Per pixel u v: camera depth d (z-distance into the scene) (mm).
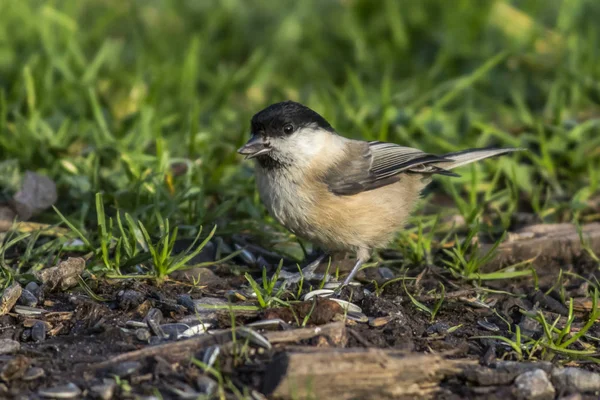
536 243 9023
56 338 6773
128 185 9477
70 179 9500
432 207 10359
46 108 11680
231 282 8133
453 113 12414
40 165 10242
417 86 13469
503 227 9555
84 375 6164
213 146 10977
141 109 11133
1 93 10781
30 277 7594
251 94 13789
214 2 16344
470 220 9367
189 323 6984
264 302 7148
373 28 15516
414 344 6879
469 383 6332
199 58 14234
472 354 6855
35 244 8578
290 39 15383
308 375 5930
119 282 7684
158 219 8398
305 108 8328
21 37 13852
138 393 5957
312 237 8430
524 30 15109
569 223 9812
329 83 13406
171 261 7777
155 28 15539
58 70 12703
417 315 7523
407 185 8789
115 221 8781
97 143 10469
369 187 8328
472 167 9844
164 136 11609
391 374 6094
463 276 8281
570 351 6840
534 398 6188
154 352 6375
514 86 13688
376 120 11805
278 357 6090
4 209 9227
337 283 8156
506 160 10688
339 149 8414
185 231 8852
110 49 13891
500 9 15273
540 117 12492
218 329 6895
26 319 7020
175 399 5910
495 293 8094
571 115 12516
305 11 16188
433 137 11289
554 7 16406
